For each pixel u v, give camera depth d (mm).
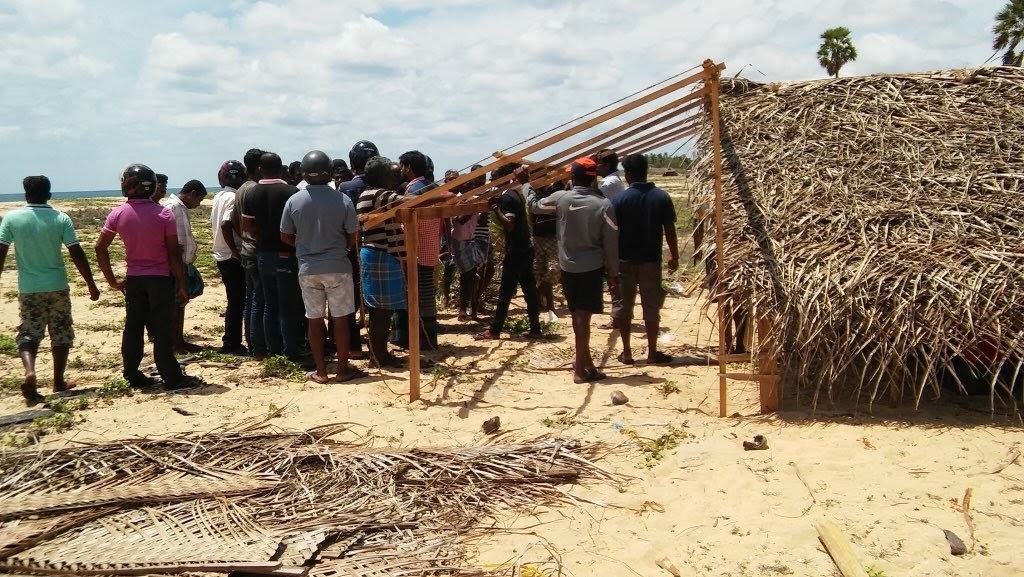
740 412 5902
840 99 6465
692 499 4359
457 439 5477
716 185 5520
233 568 3477
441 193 6086
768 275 5504
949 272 5145
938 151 5898
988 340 4969
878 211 5617
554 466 4797
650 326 7523
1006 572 3443
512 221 8531
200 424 5836
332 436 5535
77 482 4629
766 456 4867
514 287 8898
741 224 5855
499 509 4363
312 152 6809
